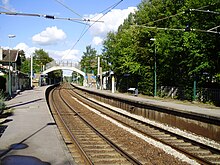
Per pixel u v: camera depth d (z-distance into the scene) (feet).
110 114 92.27
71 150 43.80
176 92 132.36
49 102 133.08
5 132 49.57
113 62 185.57
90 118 82.69
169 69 141.38
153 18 146.61
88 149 44.83
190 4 105.19
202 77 111.86
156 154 42.73
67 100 149.07
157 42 127.95
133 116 87.66
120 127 66.33
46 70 328.70
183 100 122.01
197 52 103.24
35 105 96.53
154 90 144.56
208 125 55.77
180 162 38.88
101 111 97.45
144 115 86.58
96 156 40.91
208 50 102.63
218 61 102.58
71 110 103.14
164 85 148.87
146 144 49.03
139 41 153.89
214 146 49.44
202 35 101.81
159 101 112.37
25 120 63.52
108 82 237.45
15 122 60.59
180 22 116.47
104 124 71.15
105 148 45.91
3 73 153.99
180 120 66.03
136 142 50.62
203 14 101.35
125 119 80.89
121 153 41.50
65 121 75.36
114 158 39.78
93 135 56.39
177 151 44.52
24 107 90.63
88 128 64.69
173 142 51.75
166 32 127.44
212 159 41.47
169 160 39.63
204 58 103.09
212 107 92.68
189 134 60.18
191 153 42.24
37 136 46.37
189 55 111.04
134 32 161.38
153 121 77.92
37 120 63.57
